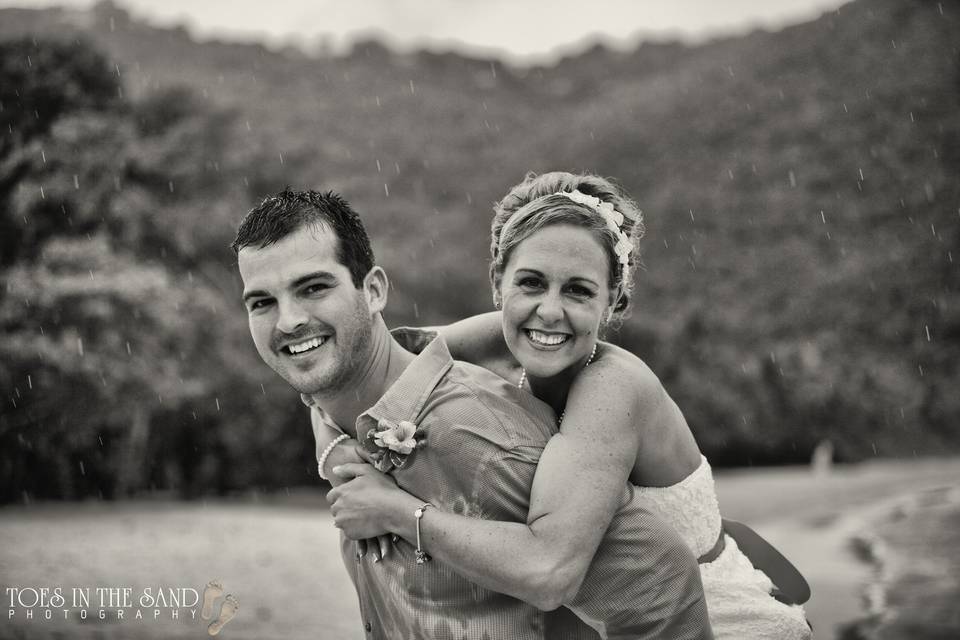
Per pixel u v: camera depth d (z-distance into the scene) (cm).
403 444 230
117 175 2414
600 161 10450
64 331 2139
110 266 2223
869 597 1066
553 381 269
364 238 246
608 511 226
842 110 9819
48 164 2342
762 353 5603
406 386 238
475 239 5978
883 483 3075
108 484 2184
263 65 12256
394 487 236
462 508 230
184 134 2752
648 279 7419
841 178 8850
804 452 4675
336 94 12062
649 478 281
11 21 4194
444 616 227
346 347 238
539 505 224
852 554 1462
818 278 7362
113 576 1104
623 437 242
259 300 238
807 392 4984
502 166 10494
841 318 6806
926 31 10894
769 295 7156
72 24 2975
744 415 4453
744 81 11144
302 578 1130
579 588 229
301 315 234
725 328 6272
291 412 2523
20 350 2070
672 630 232
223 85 9769
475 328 304
